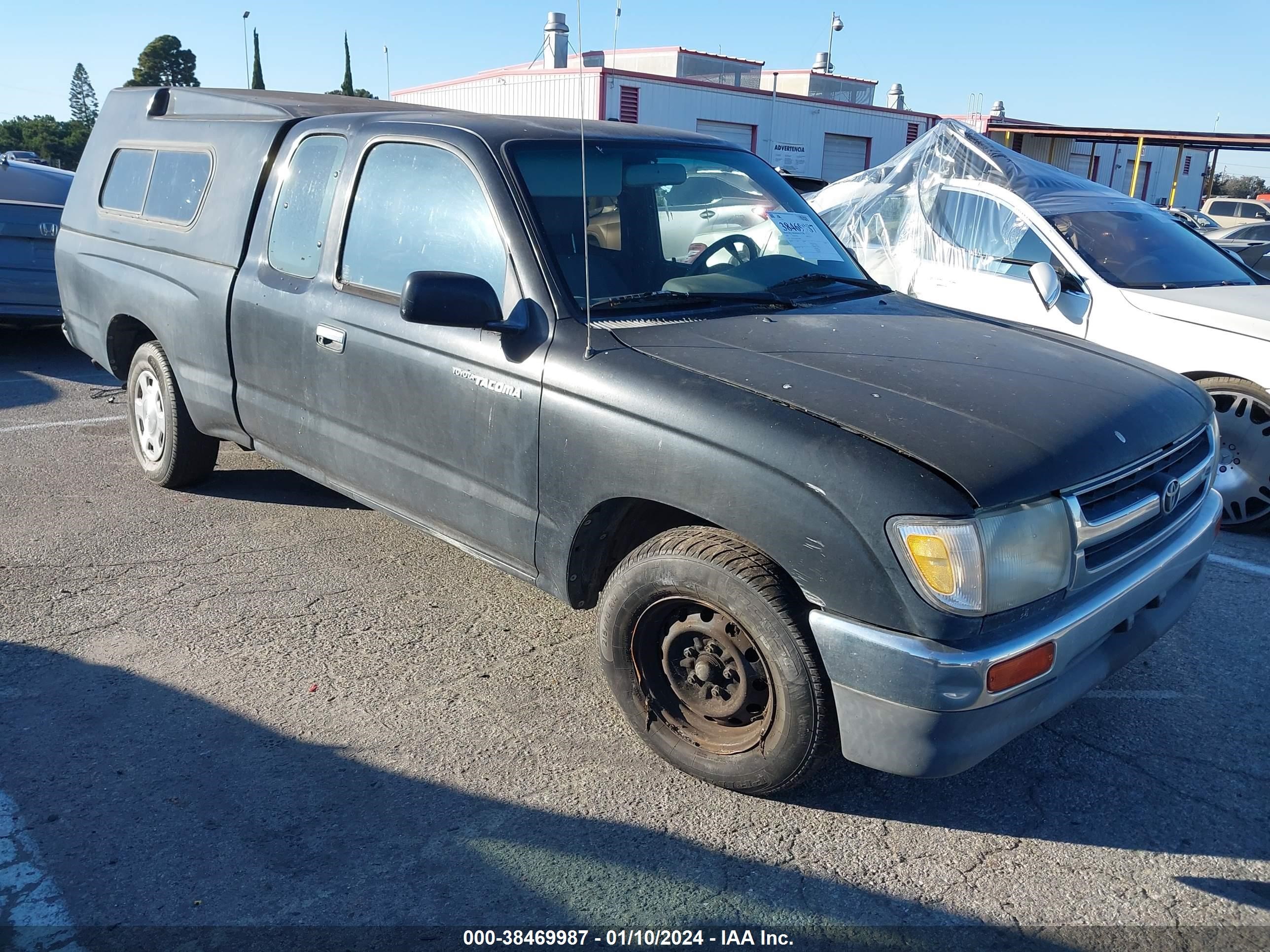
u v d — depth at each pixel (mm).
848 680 2557
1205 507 3312
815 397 2742
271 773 3059
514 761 3148
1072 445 2662
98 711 3383
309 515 5242
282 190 4340
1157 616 3115
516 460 3279
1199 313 5324
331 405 4031
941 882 2648
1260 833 2867
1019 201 6285
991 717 2508
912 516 2418
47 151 96375
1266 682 3723
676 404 2826
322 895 2562
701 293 3459
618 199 3615
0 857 2670
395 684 3602
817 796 3012
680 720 3104
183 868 2648
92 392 7859
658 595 2953
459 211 3564
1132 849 2793
